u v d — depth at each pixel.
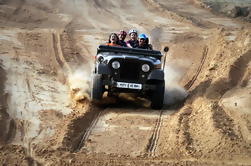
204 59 47.84
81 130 23.86
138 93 30.09
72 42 57.34
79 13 92.12
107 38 64.38
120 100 32.09
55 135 22.58
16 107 27.53
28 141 21.69
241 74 34.34
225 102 27.45
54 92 32.66
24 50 47.84
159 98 28.84
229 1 132.25
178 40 64.50
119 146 21.44
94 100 29.17
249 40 47.44
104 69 28.75
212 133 21.92
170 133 23.09
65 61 44.47
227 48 45.62
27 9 87.44
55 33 63.31
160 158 19.66
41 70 39.25
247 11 106.38
